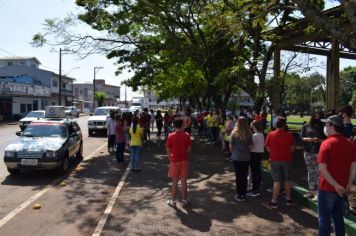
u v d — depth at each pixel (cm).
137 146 1249
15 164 1124
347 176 516
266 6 974
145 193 940
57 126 1312
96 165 1379
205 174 1188
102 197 909
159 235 639
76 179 1127
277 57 1877
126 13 1822
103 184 1058
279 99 1770
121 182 1063
